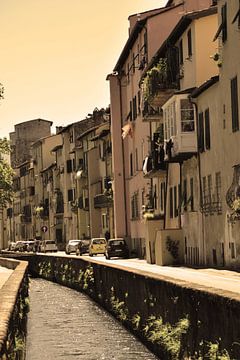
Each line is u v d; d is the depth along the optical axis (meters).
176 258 48.09
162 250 48.09
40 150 142.62
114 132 76.62
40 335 25.48
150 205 61.19
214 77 39.12
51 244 106.69
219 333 12.97
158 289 19.70
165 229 48.62
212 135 40.59
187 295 15.72
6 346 11.43
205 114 41.88
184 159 46.66
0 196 89.19
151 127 60.97
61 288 49.59
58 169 125.44
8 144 86.69
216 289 14.38
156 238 49.84
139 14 69.19
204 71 45.03
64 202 120.44
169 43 50.12
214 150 40.19
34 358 20.48
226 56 37.31
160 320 19.28
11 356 12.85
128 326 25.41
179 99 44.56
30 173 152.88
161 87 50.16
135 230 71.00
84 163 104.00
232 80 36.38
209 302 13.69
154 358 19.22
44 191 139.75
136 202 69.94
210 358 13.07
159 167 53.16
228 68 37.00
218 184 39.69
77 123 112.69
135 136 69.81
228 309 12.38
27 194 156.12
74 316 31.31
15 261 58.72
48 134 162.88
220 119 38.78
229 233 37.31
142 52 62.88
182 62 48.66
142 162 65.75
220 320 12.90
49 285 53.75
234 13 35.88
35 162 145.75
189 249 46.34
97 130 96.62
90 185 96.94
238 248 35.72
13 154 165.88
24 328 23.80
